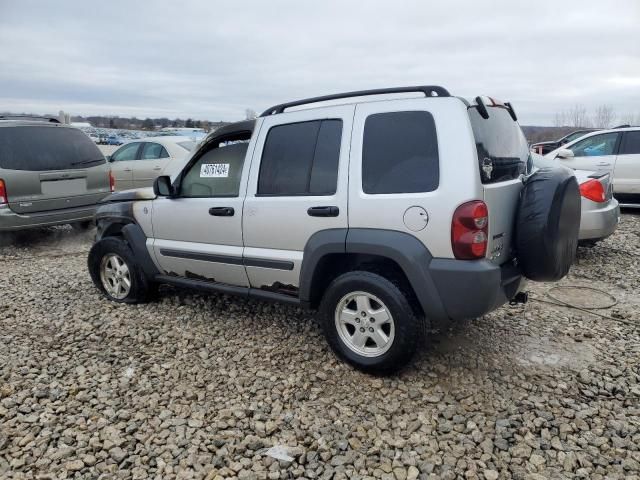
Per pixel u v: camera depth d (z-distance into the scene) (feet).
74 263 21.35
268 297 12.42
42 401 10.13
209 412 9.75
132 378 11.04
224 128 12.93
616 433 8.98
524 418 9.45
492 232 9.71
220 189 13.06
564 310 14.90
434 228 9.53
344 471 8.11
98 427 9.26
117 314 14.85
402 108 10.18
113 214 15.46
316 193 11.10
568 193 10.47
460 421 9.37
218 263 13.08
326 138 11.13
